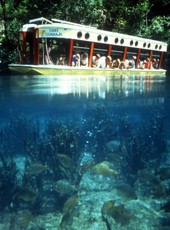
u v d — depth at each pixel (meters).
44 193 5.74
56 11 26.50
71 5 26.33
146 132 9.31
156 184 5.32
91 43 18.23
